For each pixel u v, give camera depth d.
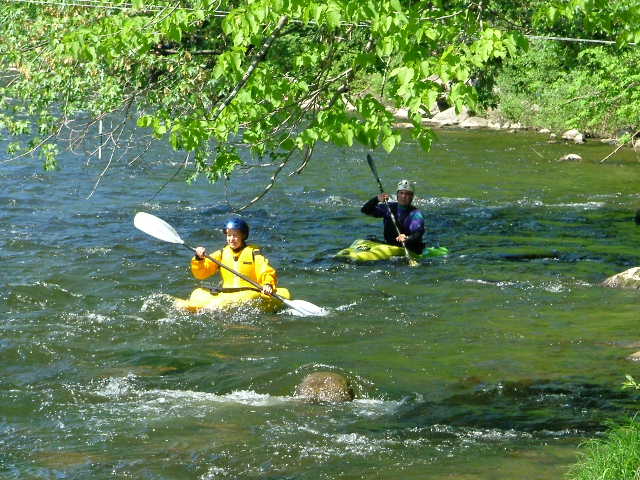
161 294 24.38
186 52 28.92
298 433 14.54
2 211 36.41
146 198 41.22
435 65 15.30
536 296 24.70
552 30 35.44
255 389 17.02
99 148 30.86
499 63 35.38
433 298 24.52
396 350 19.58
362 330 21.31
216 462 13.30
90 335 20.56
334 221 37.31
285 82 17.86
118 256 29.00
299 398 16.44
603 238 34.38
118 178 45.94
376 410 15.80
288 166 53.19
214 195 42.94
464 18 17.30
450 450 13.70
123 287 25.12
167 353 19.27
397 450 13.72
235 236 23.73
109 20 19.09
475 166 56.19
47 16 29.56
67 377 17.64
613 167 57.31
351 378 17.50
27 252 29.06
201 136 18.02
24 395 16.50
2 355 18.89
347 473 12.83
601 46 43.22
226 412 15.64
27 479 12.66
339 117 16.69
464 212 40.41
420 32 15.43
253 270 23.58
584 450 13.50
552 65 54.28
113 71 29.16
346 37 21.08
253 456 13.52
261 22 15.77
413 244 30.75
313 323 21.95
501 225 37.09
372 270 28.17
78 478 12.71
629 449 11.72
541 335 20.70
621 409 15.70
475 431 14.66
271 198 42.66
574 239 34.06
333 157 57.16
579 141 70.19
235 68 16.52
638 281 25.62
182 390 16.95
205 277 24.36
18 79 30.73
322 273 27.67
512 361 18.66
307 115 20.56
